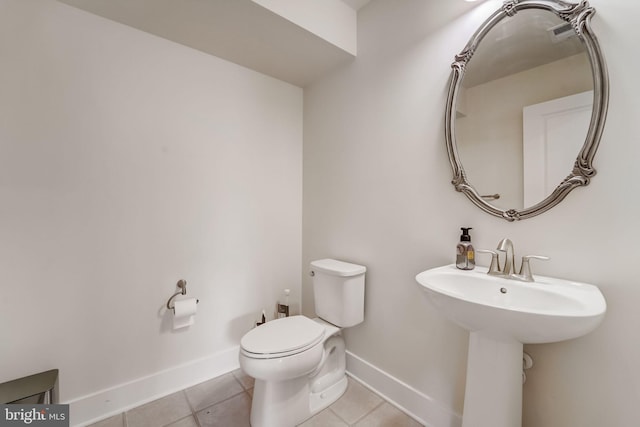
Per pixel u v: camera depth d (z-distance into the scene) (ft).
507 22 3.80
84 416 4.58
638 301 2.90
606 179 3.07
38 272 4.28
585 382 3.22
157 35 5.26
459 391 4.32
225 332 6.21
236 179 6.36
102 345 4.79
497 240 3.91
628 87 2.94
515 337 2.93
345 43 5.70
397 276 5.17
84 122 4.61
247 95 6.48
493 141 3.91
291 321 5.16
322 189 6.85
